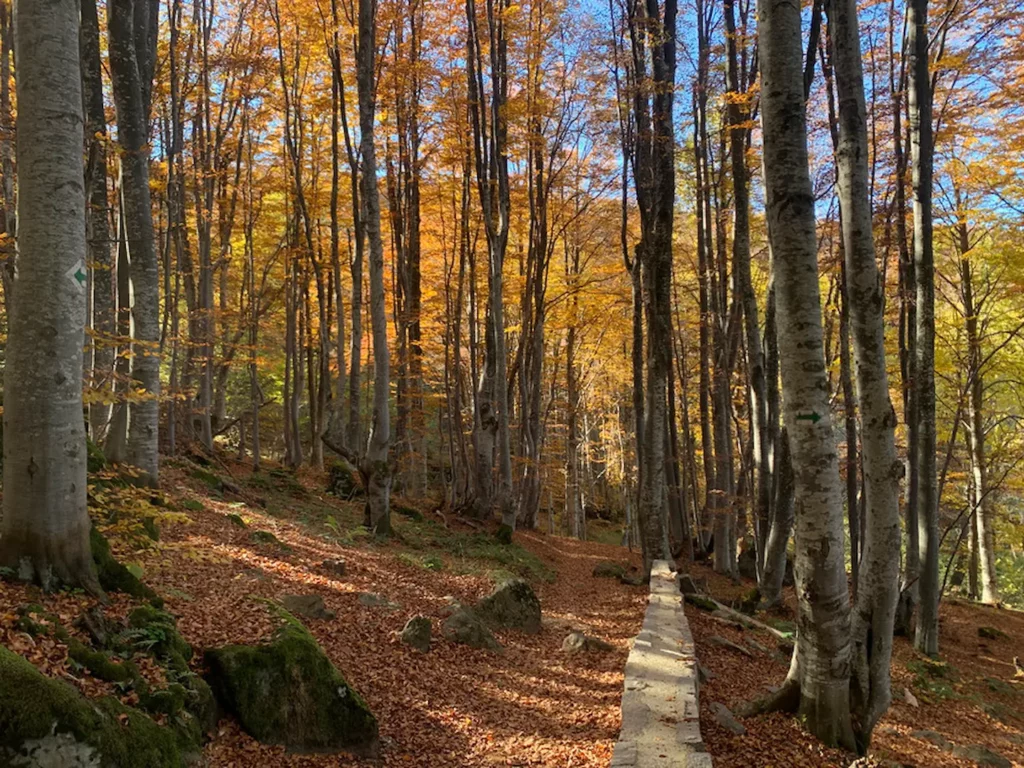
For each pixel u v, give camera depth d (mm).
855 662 5895
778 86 5484
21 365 4324
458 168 19203
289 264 19047
